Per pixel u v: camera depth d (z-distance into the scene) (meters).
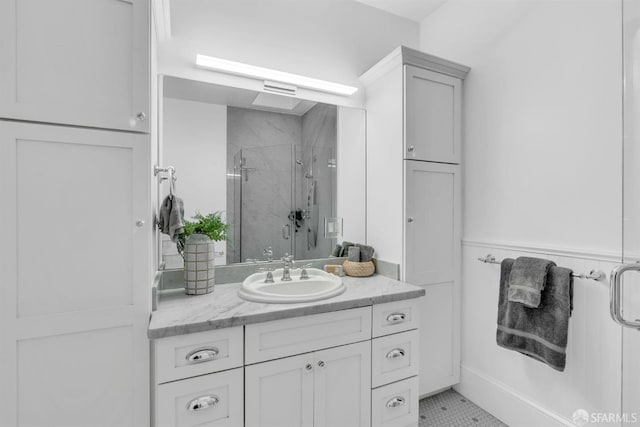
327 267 1.99
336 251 2.15
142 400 1.18
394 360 1.59
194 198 1.77
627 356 1.06
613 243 1.37
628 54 1.05
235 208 1.87
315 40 2.11
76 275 1.09
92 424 1.12
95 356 1.12
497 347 1.86
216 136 1.83
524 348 1.60
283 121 2.01
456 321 2.07
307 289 1.69
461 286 2.09
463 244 2.08
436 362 1.99
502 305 1.71
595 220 1.43
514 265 1.65
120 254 1.16
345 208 2.17
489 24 1.92
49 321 1.05
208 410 1.18
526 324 1.59
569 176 1.53
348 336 1.46
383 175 2.05
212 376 1.19
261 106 1.95
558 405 1.57
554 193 1.59
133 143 1.17
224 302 1.40
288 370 1.33
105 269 1.13
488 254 1.91
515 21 1.78
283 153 2.01
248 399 1.25
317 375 1.39
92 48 1.10
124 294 1.16
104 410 1.13
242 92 1.90
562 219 1.56
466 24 2.08
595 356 1.43
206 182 1.80
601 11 1.41
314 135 2.09
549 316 1.50
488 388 1.90
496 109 1.88
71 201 1.09
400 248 1.90
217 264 1.82
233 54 1.86
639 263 0.97
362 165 2.22
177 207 1.48
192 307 1.33
